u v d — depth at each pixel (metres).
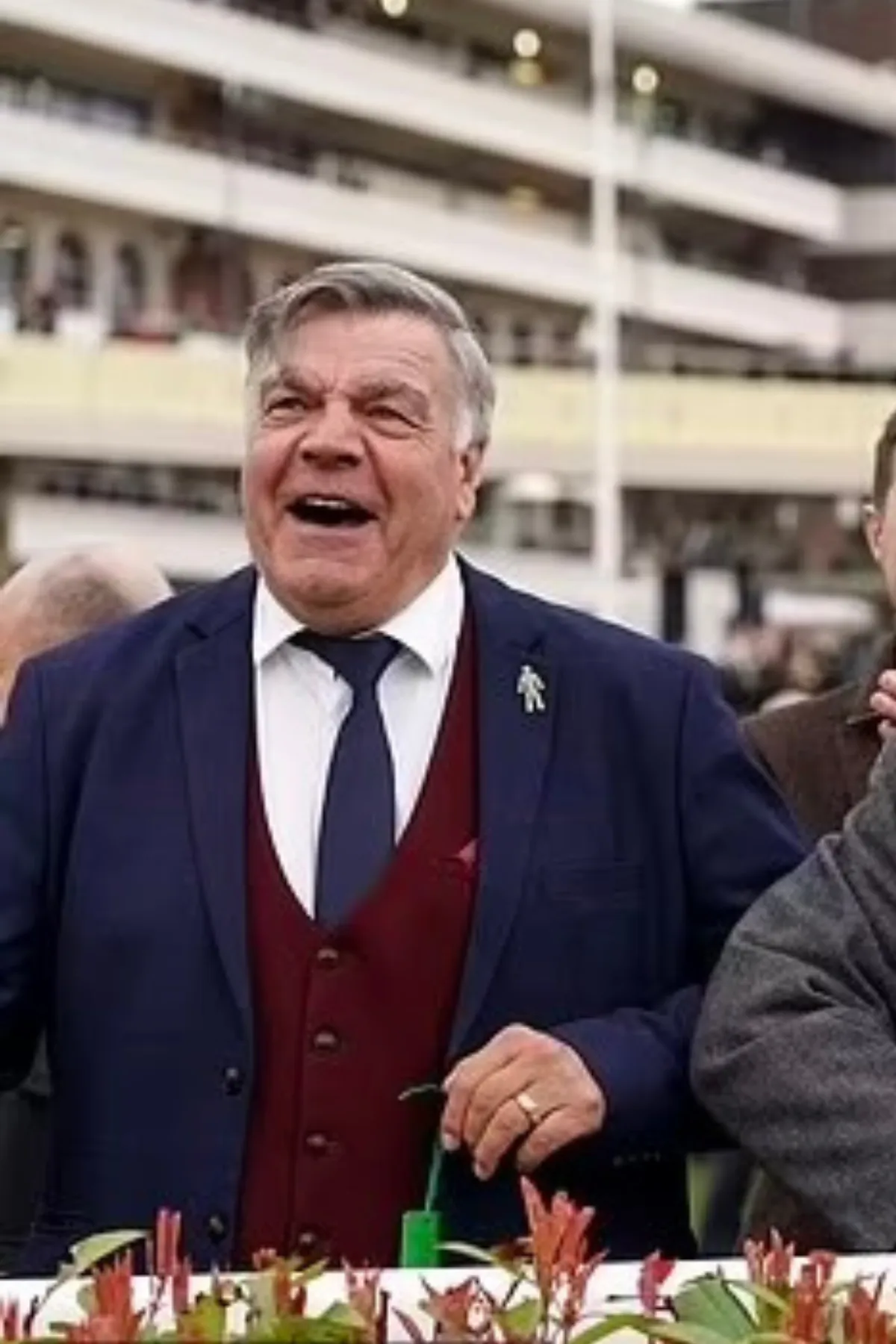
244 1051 3.56
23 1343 2.62
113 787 3.67
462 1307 2.65
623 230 60.59
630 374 47.94
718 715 3.82
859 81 66.50
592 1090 3.50
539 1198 3.08
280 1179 3.54
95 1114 3.62
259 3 53.00
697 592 56.91
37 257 46.97
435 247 53.12
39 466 44.41
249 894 3.60
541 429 43.41
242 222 49.28
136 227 48.69
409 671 3.68
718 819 3.74
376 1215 3.53
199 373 40.06
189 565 47.22
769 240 66.00
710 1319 2.72
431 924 3.59
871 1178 3.42
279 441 3.56
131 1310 2.64
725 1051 3.54
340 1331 2.52
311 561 3.57
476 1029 3.58
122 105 48.97
